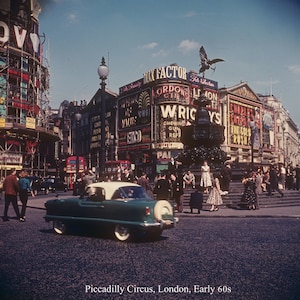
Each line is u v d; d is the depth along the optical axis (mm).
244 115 70000
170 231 10641
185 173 22625
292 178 28922
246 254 7359
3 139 38500
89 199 9727
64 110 81562
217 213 15297
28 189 13312
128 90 62719
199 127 23906
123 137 63062
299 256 7160
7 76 39469
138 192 9781
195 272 5945
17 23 42188
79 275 5773
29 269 6160
